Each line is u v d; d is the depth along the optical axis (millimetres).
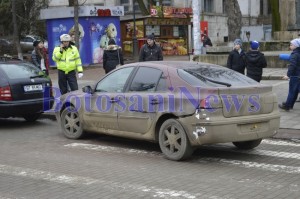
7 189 6285
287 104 11469
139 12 40031
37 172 7109
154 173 6930
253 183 6352
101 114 8852
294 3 23516
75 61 12805
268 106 7723
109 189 6180
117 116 8531
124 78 8633
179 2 40438
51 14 26031
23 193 6094
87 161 7746
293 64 11156
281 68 19516
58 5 42750
